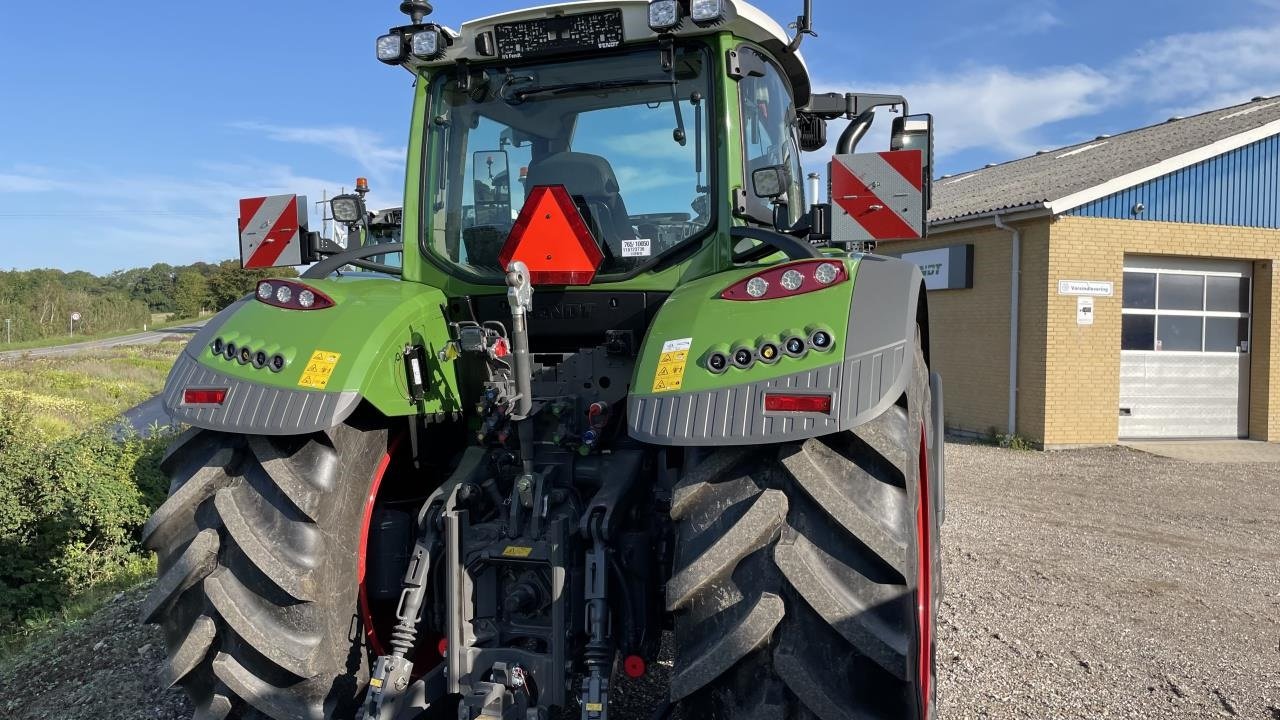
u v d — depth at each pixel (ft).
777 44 10.75
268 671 7.86
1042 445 42.22
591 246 9.25
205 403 8.28
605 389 9.31
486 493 8.81
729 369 7.11
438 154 10.52
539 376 9.43
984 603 16.61
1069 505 28.53
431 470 10.09
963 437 46.75
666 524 8.92
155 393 91.50
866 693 6.68
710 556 6.73
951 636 14.64
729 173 9.37
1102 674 13.09
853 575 6.73
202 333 9.08
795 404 6.77
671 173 9.62
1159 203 43.39
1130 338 44.86
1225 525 25.79
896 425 7.14
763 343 7.12
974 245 46.34
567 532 8.20
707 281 8.46
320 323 8.63
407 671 8.08
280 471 7.98
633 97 9.80
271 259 11.05
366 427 8.82
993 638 14.60
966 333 47.01
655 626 8.71
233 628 7.73
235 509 7.95
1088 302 42.42
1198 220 44.16
